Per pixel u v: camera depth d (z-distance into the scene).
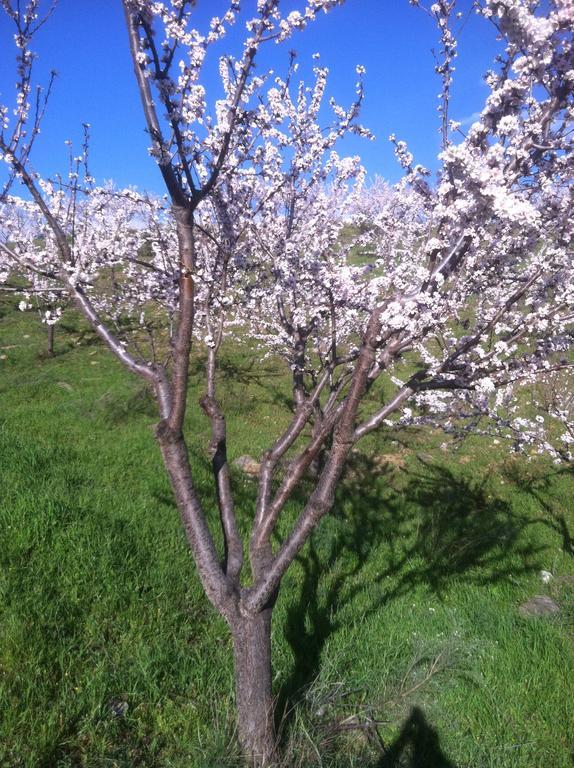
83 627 3.95
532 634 4.35
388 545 5.73
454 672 3.92
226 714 3.19
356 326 5.26
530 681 3.90
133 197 4.13
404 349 2.92
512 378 2.93
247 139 3.50
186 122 2.49
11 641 3.61
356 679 3.83
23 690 3.33
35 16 2.75
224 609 2.80
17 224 7.96
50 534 4.82
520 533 6.14
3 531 4.72
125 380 10.22
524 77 2.18
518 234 2.94
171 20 2.31
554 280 2.88
